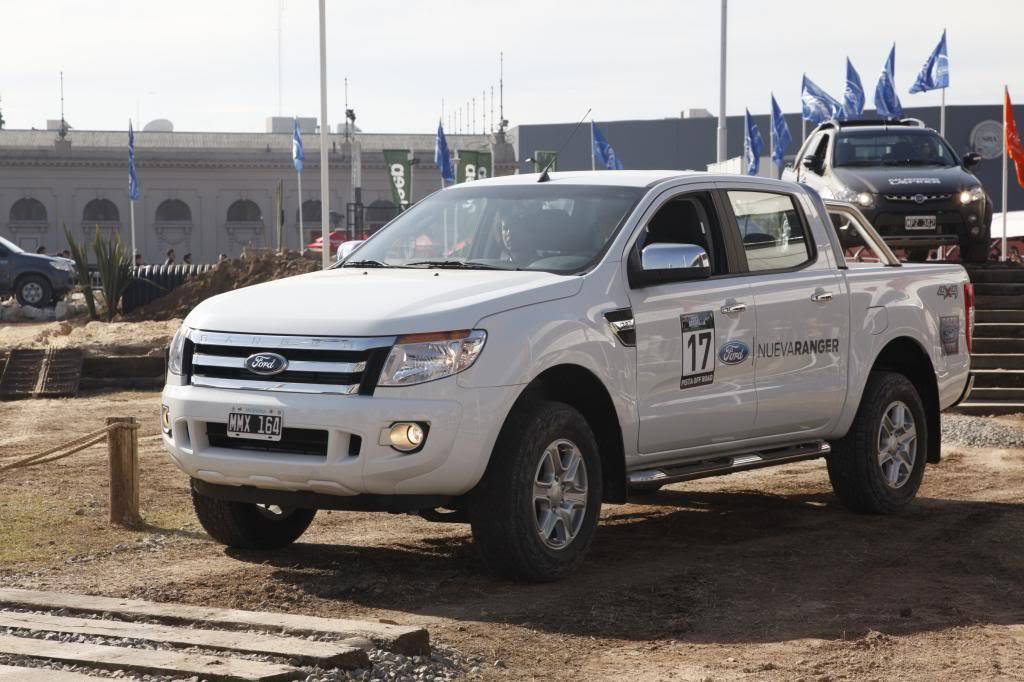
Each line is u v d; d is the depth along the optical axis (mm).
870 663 6098
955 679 5855
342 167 113500
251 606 7168
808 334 9336
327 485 7117
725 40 39344
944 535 9328
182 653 5855
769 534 9375
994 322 19328
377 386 7043
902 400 10203
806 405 9312
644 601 7289
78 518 9828
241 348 7395
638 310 8070
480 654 6242
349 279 8039
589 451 7766
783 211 9508
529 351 7336
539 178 9000
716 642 6496
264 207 113188
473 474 7195
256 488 7469
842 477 10008
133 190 66938
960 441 14336
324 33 32719
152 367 21750
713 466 8625
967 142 110062
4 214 109625
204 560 8383
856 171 21047
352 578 7789
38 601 6926
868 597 7445
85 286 37188
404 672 5828
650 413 8141
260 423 7211
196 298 37938
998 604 7301
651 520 9969
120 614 6691
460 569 8055
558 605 7168
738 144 113312
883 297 10078
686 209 8758
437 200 9102
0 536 9125
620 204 8422
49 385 20656
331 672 5652
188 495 10930
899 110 42094
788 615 7020
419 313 7172
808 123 110688
